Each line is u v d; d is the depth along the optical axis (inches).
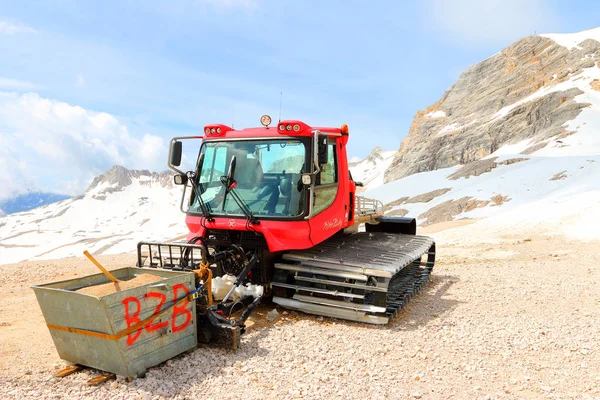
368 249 321.1
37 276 392.8
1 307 294.5
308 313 287.3
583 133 5506.9
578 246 627.5
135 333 185.2
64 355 195.3
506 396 181.3
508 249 621.0
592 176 2084.2
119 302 178.7
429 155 7765.8
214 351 217.5
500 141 6820.9
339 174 317.7
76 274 404.8
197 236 291.0
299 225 268.1
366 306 268.4
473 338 249.8
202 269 228.4
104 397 169.2
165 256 267.4
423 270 404.2
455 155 7293.3
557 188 2162.9
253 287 274.2
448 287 378.0
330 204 302.7
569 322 280.5
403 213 2672.2
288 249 270.5
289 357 214.5
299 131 275.7
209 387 181.6
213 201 288.0
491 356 224.8
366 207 416.8
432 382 193.9
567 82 7362.2
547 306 319.6
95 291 191.9
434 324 274.7
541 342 243.4
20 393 169.2
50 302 190.7
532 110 6904.5
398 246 342.6
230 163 289.9
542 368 210.2
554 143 5423.2
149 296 190.4
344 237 360.8
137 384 180.1
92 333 181.8
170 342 201.6
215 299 267.1
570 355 225.9
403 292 312.7
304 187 272.1
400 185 3408.0
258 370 198.2
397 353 226.8
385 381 193.5
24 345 223.6
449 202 2486.5
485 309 311.3
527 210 1165.7
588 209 968.3
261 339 237.5
